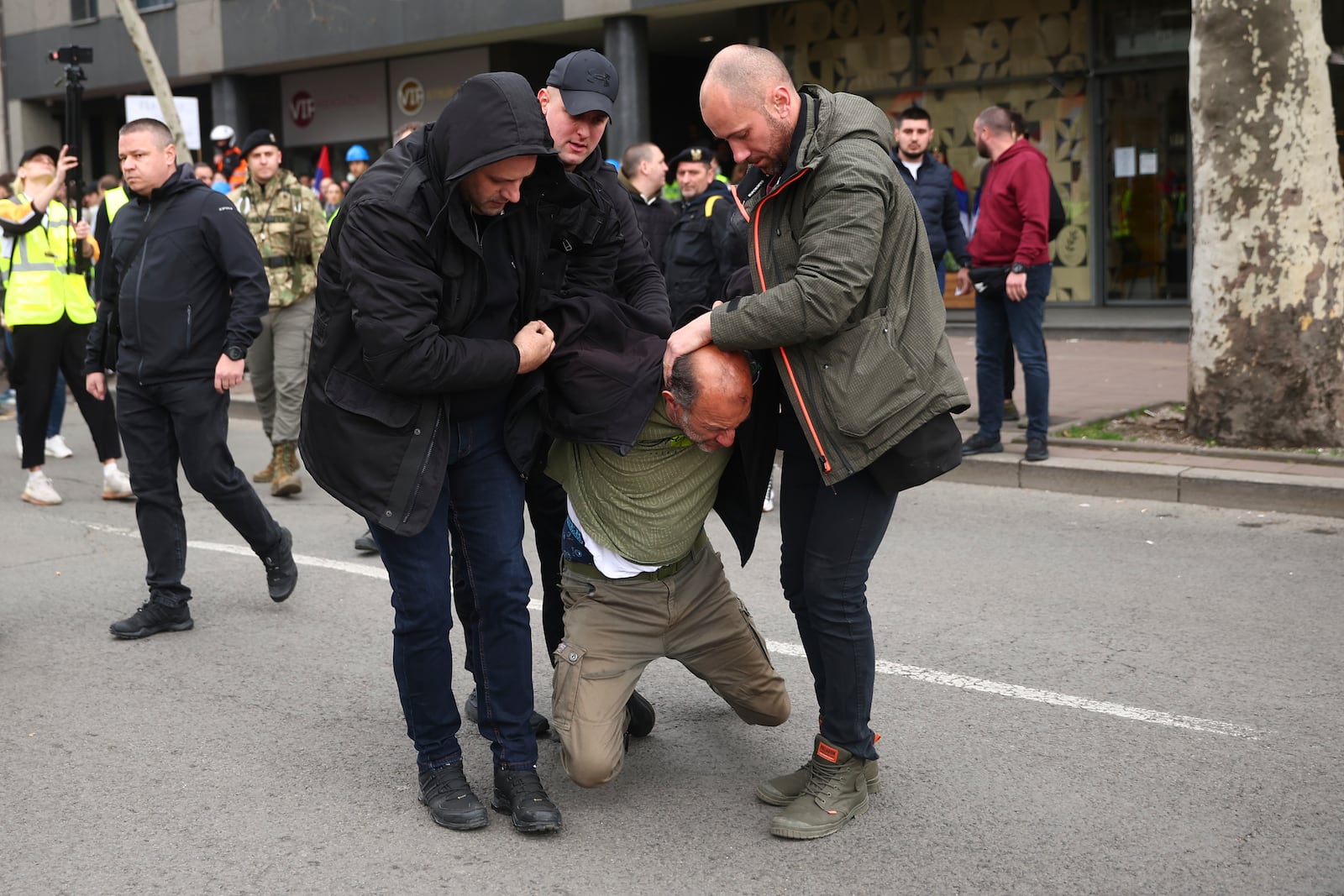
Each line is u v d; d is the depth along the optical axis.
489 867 3.38
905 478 3.36
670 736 4.25
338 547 6.88
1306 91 7.73
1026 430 8.88
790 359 3.36
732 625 3.71
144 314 5.23
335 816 3.70
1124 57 16.72
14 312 8.06
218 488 5.36
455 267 3.33
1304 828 3.48
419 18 20.73
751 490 3.56
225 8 23.27
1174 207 16.75
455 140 3.18
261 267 5.40
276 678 4.87
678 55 23.11
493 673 3.62
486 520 3.58
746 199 3.59
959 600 5.66
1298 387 7.88
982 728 4.22
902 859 3.37
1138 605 5.52
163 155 5.29
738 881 3.28
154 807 3.77
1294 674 4.64
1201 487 7.42
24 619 5.66
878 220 3.24
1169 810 3.61
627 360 3.45
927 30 18.05
